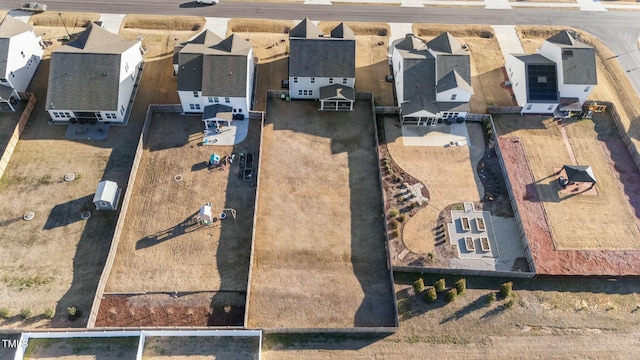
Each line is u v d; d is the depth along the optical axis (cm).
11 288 4878
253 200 5741
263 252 5281
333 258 5291
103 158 6081
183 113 6625
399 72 6944
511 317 4925
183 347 4475
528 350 4719
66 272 5038
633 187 6159
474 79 7481
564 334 4834
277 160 6159
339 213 5688
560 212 5831
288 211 5659
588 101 7100
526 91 6788
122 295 4878
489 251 5403
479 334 4797
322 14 8619
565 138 6675
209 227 5466
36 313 4716
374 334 4734
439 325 4838
